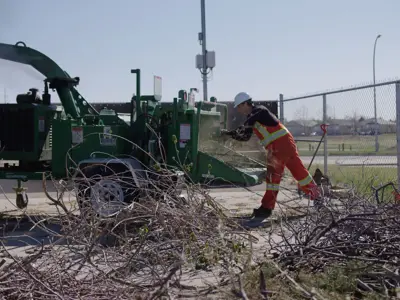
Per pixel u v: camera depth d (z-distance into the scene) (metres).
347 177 9.62
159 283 4.05
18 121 8.30
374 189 6.89
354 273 4.44
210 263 4.84
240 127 8.09
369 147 10.07
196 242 5.00
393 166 9.27
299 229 5.66
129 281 4.31
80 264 4.57
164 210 5.27
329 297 4.15
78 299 3.94
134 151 8.05
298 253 4.99
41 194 11.12
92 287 4.18
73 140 7.96
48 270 4.40
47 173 8.01
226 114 9.97
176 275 4.52
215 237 5.14
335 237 5.21
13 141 8.33
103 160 7.38
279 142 7.90
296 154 7.93
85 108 9.05
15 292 4.01
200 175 7.98
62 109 8.81
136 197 6.54
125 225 5.16
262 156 9.33
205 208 5.89
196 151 7.98
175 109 8.05
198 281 4.63
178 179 6.23
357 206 6.01
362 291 4.27
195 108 8.27
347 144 10.79
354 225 5.40
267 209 7.90
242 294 3.60
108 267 4.65
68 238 4.97
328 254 4.85
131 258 4.49
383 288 4.24
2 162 8.76
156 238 5.07
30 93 8.52
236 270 4.85
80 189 6.73
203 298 4.16
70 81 8.88
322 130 10.53
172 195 5.84
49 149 8.49
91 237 4.90
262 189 11.48
